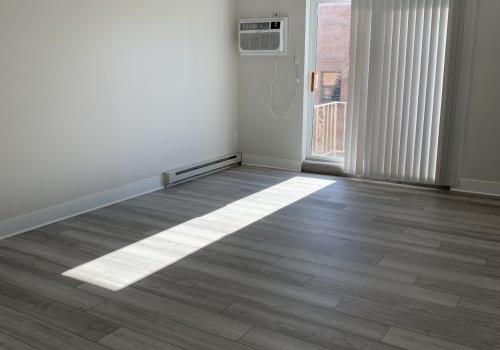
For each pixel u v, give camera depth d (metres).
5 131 3.64
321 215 4.30
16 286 2.95
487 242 3.69
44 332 2.46
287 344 2.36
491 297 2.84
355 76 5.34
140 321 2.56
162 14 4.91
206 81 5.67
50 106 3.94
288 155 6.04
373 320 2.58
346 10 5.50
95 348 2.32
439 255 3.45
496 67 4.71
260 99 6.11
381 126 5.30
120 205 4.56
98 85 4.32
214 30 5.69
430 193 5.02
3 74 3.57
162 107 5.07
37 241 3.66
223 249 3.53
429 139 5.10
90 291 2.89
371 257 3.40
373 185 5.32
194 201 4.71
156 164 5.10
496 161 4.87
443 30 4.83
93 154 4.37
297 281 3.03
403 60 5.06
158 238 3.74
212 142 5.92
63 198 4.16
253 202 4.69
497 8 4.61
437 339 2.41
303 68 5.73
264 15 5.86
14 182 3.75
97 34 4.25
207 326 2.52
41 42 3.80
